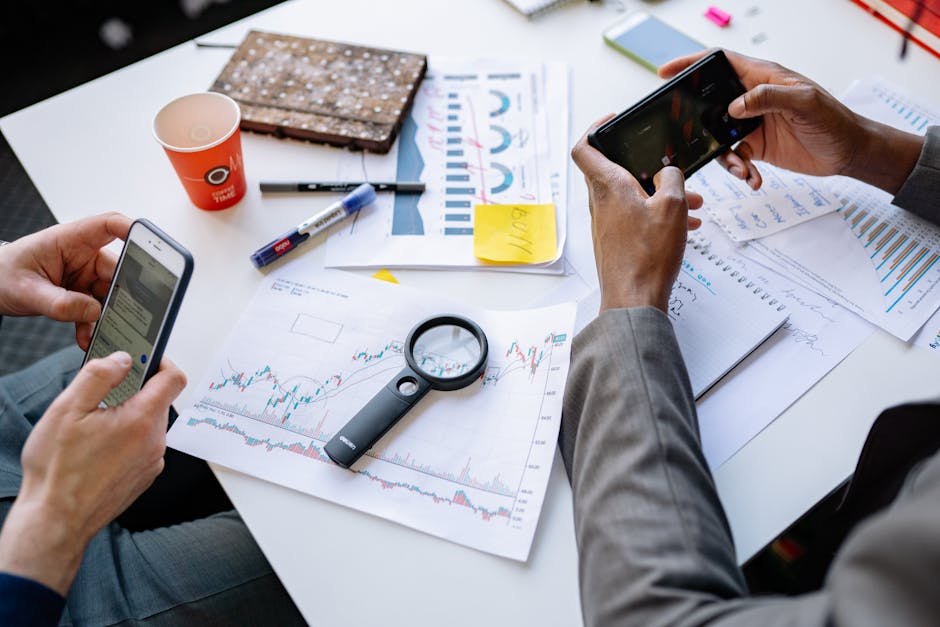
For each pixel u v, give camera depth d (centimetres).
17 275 69
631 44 95
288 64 92
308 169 85
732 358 67
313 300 73
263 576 71
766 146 83
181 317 72
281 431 65
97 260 74
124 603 68
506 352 69
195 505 85
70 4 190
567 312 69
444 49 97
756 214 79
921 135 83
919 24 93
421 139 87
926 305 71
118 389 62
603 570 52
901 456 58
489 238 77
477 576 57
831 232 77
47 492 54
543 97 90
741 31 96
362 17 101
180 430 65
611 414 58
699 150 76
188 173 75
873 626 31
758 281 73
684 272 74
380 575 57
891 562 32
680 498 53
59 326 146
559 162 84
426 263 76
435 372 66
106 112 91
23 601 52
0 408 81
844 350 68
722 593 50
